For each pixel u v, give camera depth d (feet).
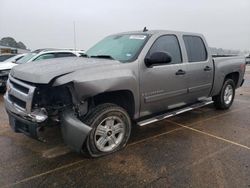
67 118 10.83
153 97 13.94
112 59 13.24
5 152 12.57
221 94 20.22
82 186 9.73
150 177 10.35
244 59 22.61
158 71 13.89
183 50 15.90
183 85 15.75
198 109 21.30
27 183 9.91
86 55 15.74
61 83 10.30
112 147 12.40
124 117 12.57
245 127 16.72
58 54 32.32
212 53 20.20
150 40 14.05
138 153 12.56
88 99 11.72
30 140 14.10
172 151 12.84
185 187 9.66
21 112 11.14
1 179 10.16
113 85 11.63
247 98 27.04
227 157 12.18
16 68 12.62
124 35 15.87
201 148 13.25
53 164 11.39
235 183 9.91
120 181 10.07
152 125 16.93
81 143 10.89
